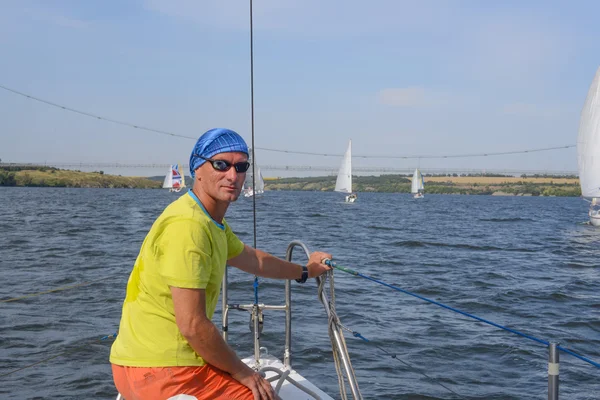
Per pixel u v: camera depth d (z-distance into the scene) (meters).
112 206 56.97
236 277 12.58
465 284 13.55
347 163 79.38
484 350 7.60
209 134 2.24
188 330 2.04
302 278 2.87
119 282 12.05
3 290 11.24
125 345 2.18
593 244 26.64
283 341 7.70
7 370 6.45
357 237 26.89
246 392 2.17
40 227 28.55
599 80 35.25
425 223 41.06
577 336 8.66
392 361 7.04
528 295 12.23
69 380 6.19
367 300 10.77
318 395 2.72
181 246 2.06
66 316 8.95
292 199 104.44
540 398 5.93
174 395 2.11
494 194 195.38
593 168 36.16
